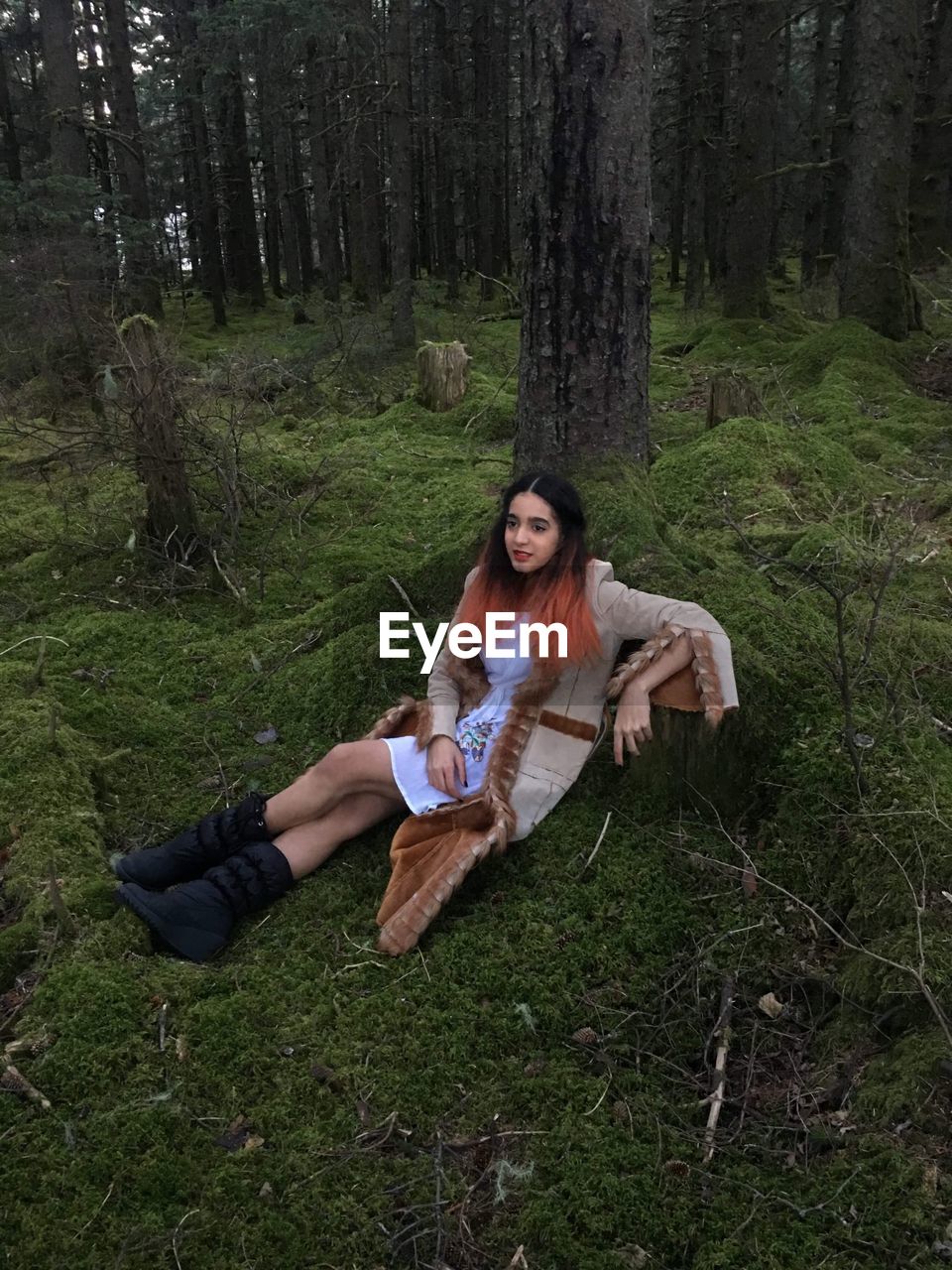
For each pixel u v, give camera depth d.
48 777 3.15
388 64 11.85
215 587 4.87
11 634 4.42
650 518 3.79
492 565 2.75
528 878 2.71
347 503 6.10
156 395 4.78
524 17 3.58
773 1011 2.34
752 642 3.25
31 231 9.77
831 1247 1.75
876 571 4.08
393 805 2.83
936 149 14.10
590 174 3.59
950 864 2.41
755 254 12.06
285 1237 1.81
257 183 24.31
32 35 19.58
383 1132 2.03
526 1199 1.89
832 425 6.79
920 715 3.01
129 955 2.46
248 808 2.75
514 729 2.69
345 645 3.83
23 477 6.62
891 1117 1.93
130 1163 1.93
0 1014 2.31
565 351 3.80
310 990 2.38
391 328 12.80
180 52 16.11
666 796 2.93
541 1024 2.29
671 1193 1.89
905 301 9.21
